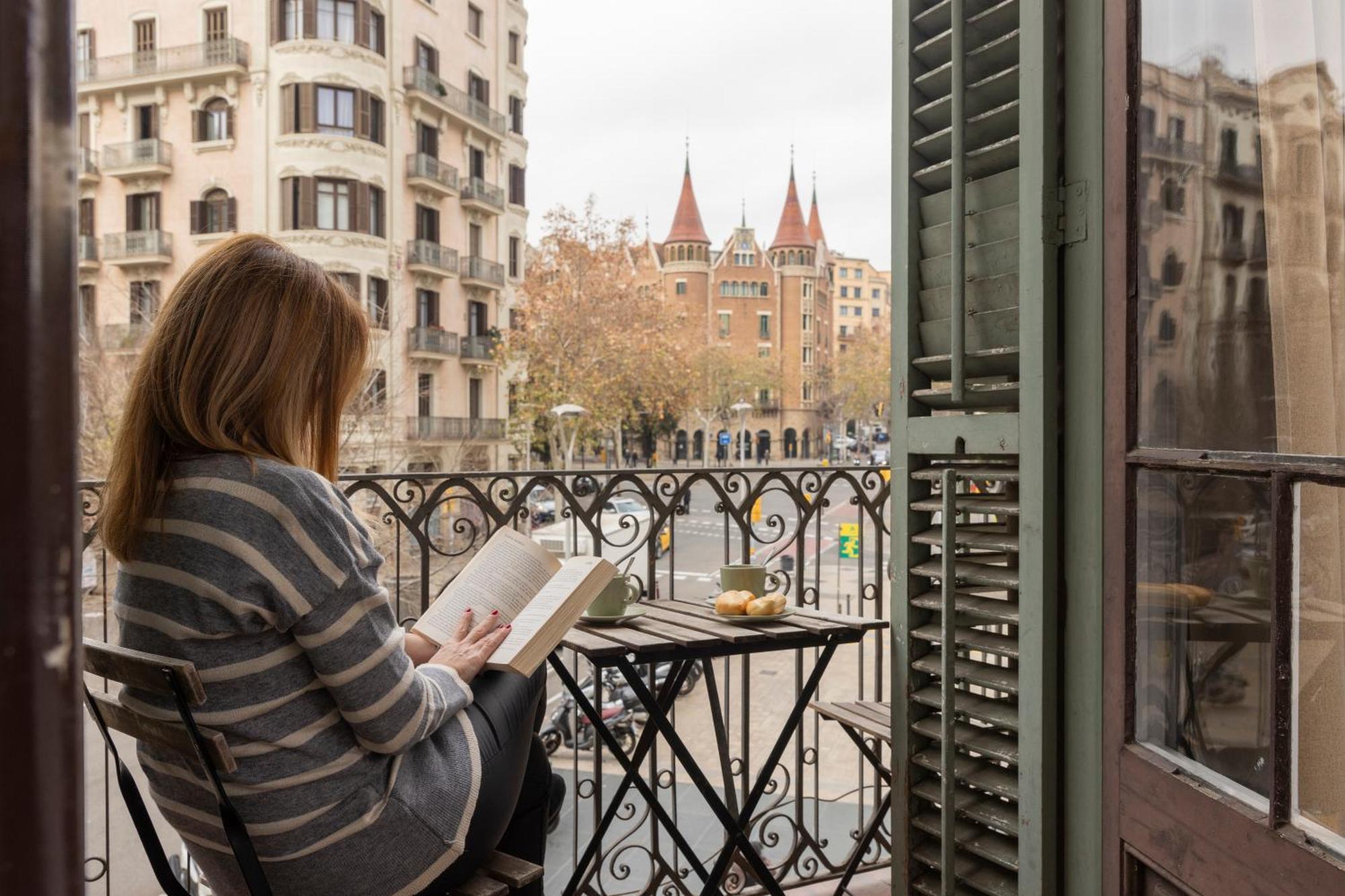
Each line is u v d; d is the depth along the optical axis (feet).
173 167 98.17
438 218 111.55
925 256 6.38
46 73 1.12
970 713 5.87
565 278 132.57
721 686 37.86
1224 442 4.13
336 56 95.04
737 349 309.22
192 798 4.13
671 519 9.39
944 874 5.88
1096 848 5.01
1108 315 4.89
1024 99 5.34
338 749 4.09
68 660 1.14
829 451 305.73
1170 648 4.46
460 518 8.74
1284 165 3.85
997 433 5.61
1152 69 4.62
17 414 1.08
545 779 5.56
